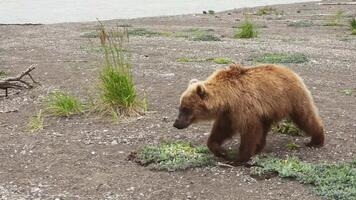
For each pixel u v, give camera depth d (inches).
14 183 271.0
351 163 283.6
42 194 256.4
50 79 514.0
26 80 511.5
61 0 1941.4
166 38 809.5
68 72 545.3
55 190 261.1
